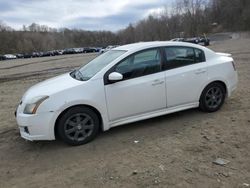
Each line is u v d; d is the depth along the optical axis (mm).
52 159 4879
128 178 4098
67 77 5941
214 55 6609
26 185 4156
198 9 102812
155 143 5176
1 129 6531
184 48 6188
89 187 3961
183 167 4289
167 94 5922
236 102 7293
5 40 111812
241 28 103625
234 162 4355
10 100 9914
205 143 5043
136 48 5742
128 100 5570
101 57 6266
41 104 5043
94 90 5305
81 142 5320
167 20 110312
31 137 5090
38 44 122125
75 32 144375
